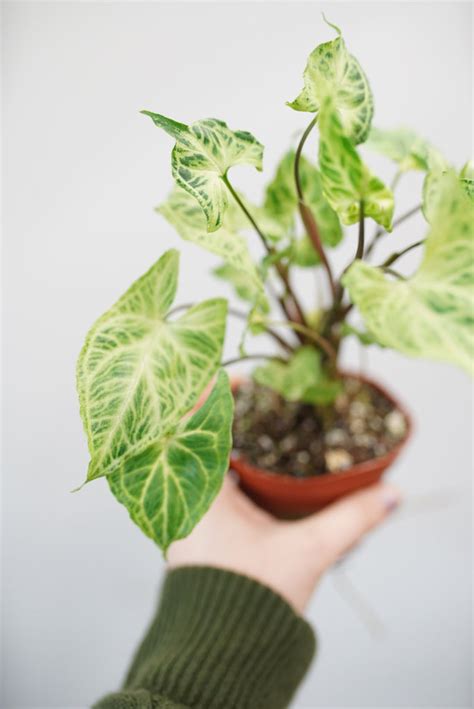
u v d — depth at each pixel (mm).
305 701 619
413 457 621
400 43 570
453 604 623
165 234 591
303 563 473
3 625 646
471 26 565
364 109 362
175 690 405
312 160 462
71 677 645
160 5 566
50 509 626
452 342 304
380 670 622
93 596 638
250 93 564
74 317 608
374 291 316
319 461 481
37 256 604
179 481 350
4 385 619
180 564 468
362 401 513
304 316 447
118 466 334
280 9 562
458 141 575
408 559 625
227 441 347
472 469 618
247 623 429
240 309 601
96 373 338
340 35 341
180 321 367
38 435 621
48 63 580
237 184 567
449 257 314
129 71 574
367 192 334
